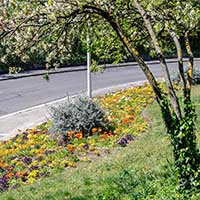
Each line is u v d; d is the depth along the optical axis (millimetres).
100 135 12992
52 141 12984
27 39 6332
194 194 6906
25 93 22766
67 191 8781
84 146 12141
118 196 7711
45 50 6715
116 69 32750
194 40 8594
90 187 8859
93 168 10391
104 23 7676
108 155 11391
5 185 10133
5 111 18484
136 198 7398
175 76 21172
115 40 8203
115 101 17828
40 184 9781
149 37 8023
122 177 8562
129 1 7375
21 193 9320
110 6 6848
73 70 31734
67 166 10945
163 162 9398
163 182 7820
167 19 7391
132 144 11938
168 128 6961
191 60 7348
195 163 6918
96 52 8438
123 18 7625
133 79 27375
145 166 9422
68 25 6656
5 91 23516
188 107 6914
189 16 7406
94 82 26047
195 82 21094
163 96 6953
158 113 15016
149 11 7344
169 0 7426
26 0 6176
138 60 6934
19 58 6754
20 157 12016
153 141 11758
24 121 16578
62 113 13219
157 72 30719
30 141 13188
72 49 7137
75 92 22625
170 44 8359
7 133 15023
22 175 10484
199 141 9781
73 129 13086
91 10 6629
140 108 16266
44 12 6199
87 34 7676
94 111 13328
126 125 13898
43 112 17922
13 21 6145
